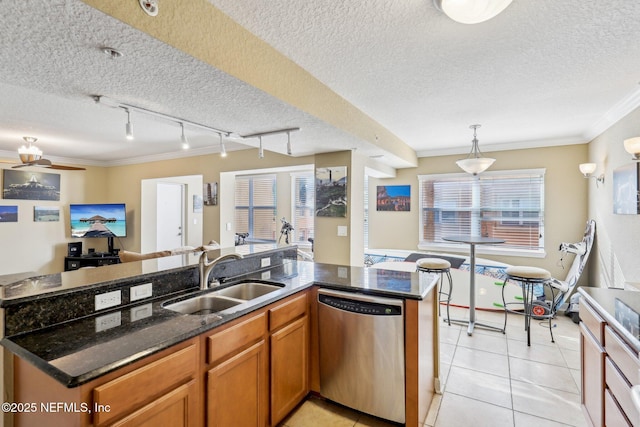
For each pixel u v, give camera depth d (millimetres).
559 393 2344
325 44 1864
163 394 1250
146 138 4262
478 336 3408
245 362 1667
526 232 4527
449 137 4188
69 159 5992
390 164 4992
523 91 2594
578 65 2135
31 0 1025
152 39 1288
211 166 5156
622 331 1371
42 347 1190
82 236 5812
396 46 1883
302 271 2637
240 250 2789
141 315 1548
